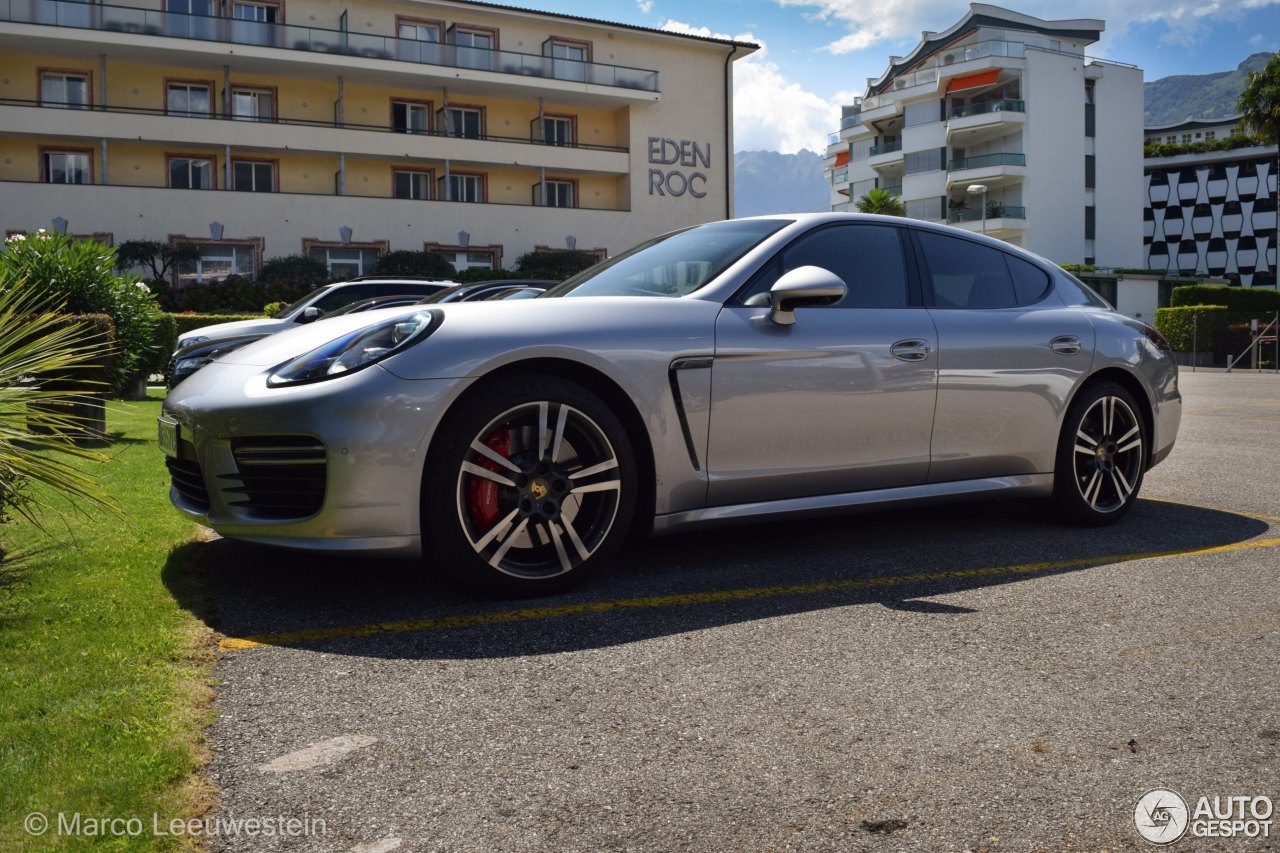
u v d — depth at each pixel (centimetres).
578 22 3184
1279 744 192
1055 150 4428
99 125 2573
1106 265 4591
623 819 162
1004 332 374
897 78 4747
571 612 276
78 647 232
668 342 303
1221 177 6794
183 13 2641
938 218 4594
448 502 273
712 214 3425
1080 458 400
